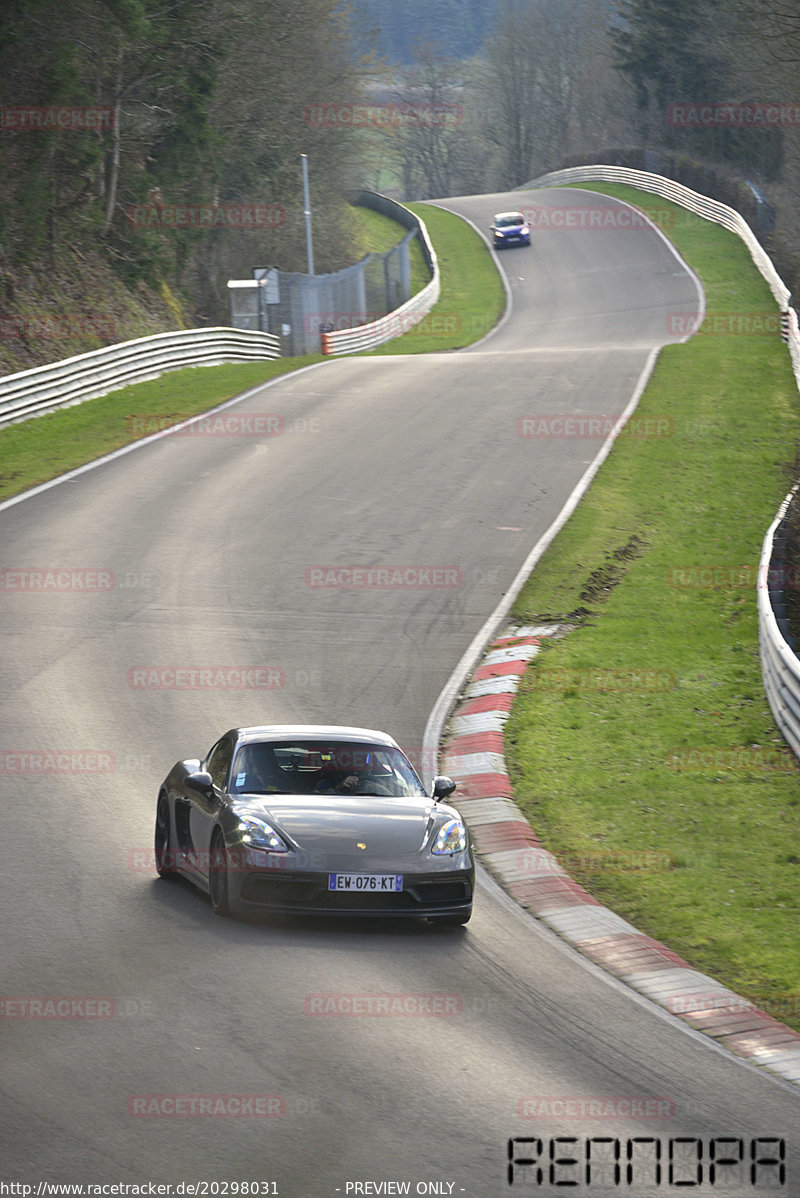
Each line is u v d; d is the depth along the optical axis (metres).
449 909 23.28
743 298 149.12
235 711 38.75
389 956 21.72
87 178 114.44
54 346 99.75
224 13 126.06
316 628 47.75
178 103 126.75
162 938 21.56
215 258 153.00
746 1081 17.47
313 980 19.91
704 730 39.34
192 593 51.16
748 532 62.69
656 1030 19.33
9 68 101.31
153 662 43.03
